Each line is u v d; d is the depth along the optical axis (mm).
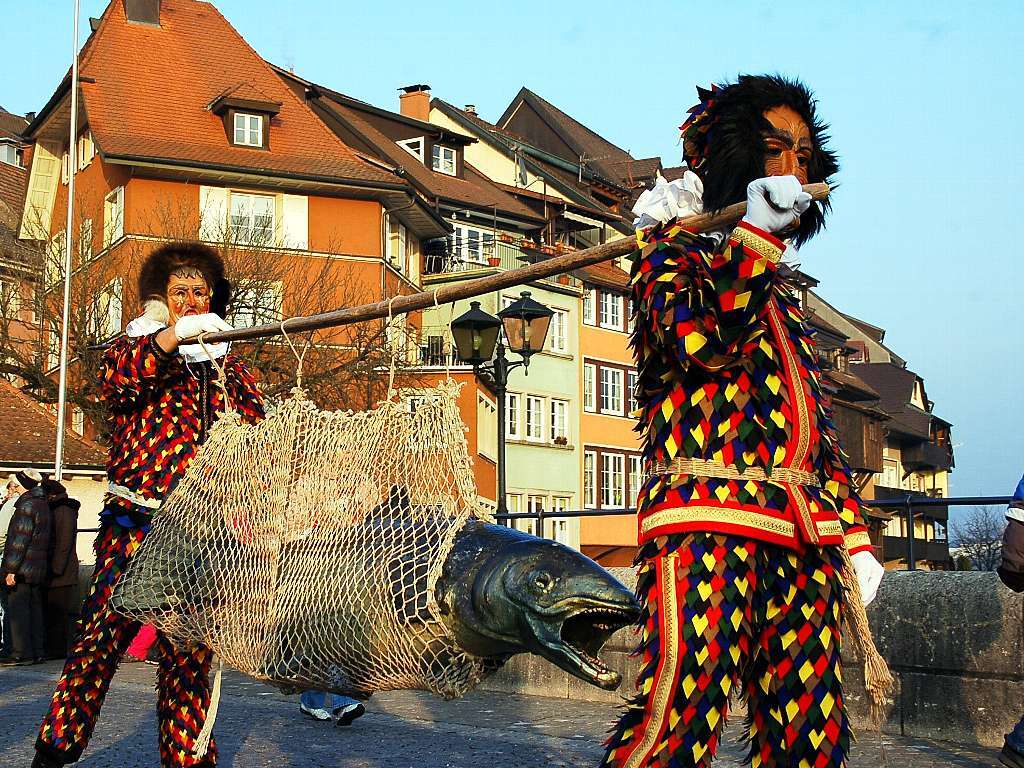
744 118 3152
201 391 4297
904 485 81750
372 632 3174
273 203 41969
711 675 2893
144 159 39125
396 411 3375
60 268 33812
